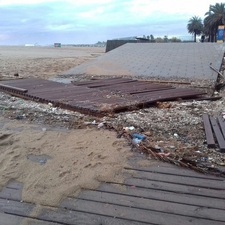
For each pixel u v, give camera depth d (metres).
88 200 3.52
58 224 3.13
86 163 4.34
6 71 16.75
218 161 4.37
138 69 14.79
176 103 8.06
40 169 4.20
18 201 3.52
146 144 4.91
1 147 4.95
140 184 3.81
